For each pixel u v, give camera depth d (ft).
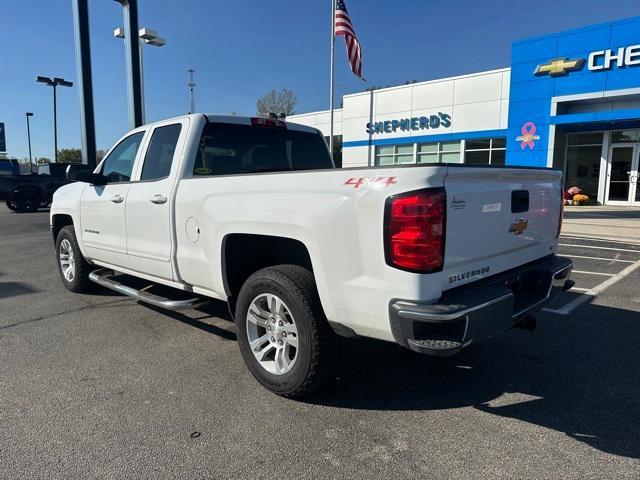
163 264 14.05
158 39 50.34
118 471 8.39
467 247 9.49
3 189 61.93
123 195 15.39
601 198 63.57
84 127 43.65
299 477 8.25
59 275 22.91
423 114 76.64
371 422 10.02
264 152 15.65
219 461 8.68
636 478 8.20
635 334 15.15
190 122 13.99
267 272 10.95
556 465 8.57
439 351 8.47
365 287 9.19
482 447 9.12
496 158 70.49
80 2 42.45
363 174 9.23
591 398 11.05
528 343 14.43
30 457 8.78
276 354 11.09
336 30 56.34
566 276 12.51
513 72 64.54
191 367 12.73
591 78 58.44
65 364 12.93
